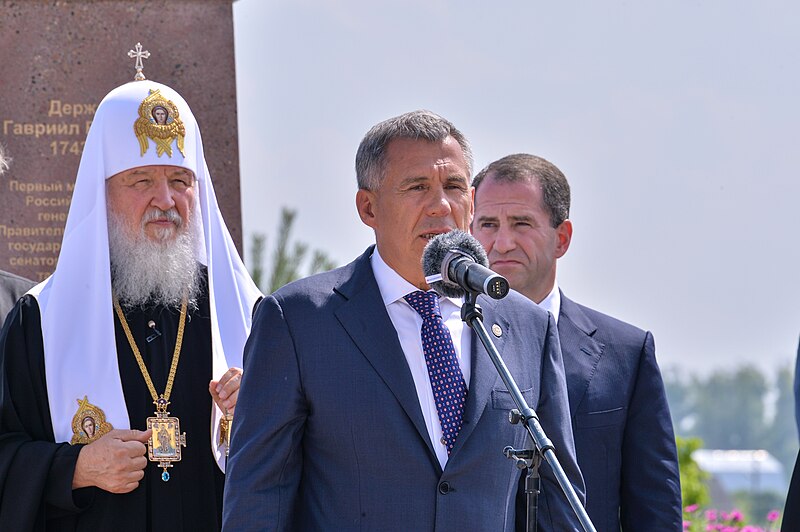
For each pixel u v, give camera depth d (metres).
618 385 16.00
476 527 13.39
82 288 16.12
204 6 21.64
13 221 21.19
